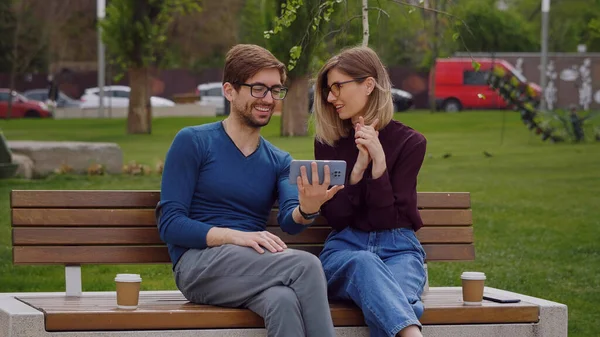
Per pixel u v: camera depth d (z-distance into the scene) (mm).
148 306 5035
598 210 12680
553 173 16359
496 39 40656
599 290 8641
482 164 17516
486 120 27422
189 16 45438
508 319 5266
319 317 4789
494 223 11711
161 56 29266
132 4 26609
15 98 42406
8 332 4727
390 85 5586
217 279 4969
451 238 5996
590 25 24625
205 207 5301
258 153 5402
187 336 4836
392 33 32938
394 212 5336
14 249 5359
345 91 5480
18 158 15547
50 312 4715
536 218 12094
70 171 16047
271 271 4863
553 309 5340
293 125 23469
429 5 9242
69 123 31906
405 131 5523
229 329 4883
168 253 5570
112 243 5488
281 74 5379
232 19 45656
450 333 5184
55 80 47125
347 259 5078
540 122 22062
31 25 44469
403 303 4840
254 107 5293
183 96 43344
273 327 4758
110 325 4754
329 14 7938
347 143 5621
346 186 5484
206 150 5293
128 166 16484
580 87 37312
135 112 26703
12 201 5371
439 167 17094
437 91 39531
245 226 5312
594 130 22250
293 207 5324
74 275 5465
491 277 9031
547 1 34125
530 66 37625
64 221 5434
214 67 51062
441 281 8711
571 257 9984
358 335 5043
